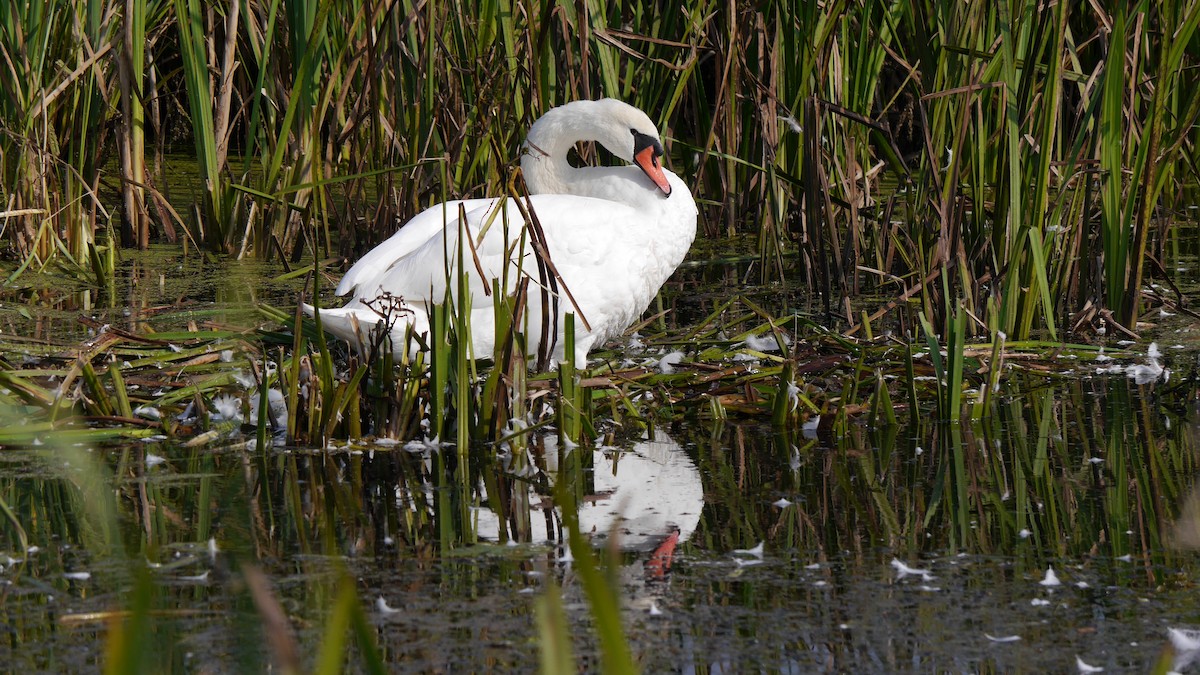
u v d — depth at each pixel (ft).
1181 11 46.21
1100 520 24.39
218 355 34.88
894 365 34.83
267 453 29.27
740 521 24.75
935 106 42.63
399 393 30.01
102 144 56.08
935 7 42.19
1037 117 42.75
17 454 29.25
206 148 51.65
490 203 33.83
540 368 32.45
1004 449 28.96
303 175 50.24
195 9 50.21
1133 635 19.57
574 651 19.43
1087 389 33.83
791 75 47.98
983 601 20.93
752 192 56.08
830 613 20.59
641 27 49.67
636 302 34.78
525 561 22.82
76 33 50.52
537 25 45.75
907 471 27.61
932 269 39.68
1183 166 57.11
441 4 46.24
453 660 19.08
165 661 19.10
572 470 28.09
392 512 25.39
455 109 46.55
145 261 50.96
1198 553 22.62
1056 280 40.24
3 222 50.65
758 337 37.58
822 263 41.91
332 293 44.24
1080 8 56.34
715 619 20.45
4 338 35.88
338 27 48.60
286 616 20.65
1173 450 28.48
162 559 22.98
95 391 30.76
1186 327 39.99
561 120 36.50
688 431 31.04
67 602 21.21
